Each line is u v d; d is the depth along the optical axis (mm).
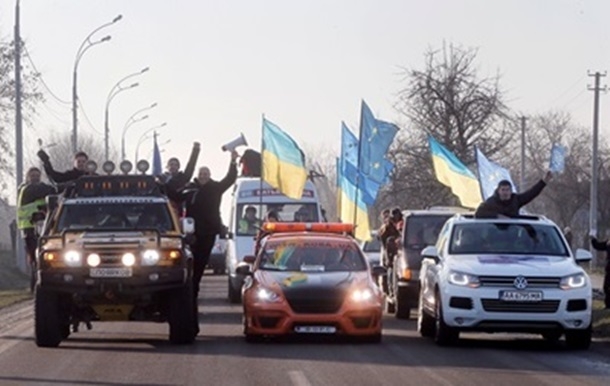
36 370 29891
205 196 39938
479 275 34062
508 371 29328
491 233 37094
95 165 43812
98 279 34000
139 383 27469
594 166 115250
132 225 36531
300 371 29109
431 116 94000
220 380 27781
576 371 29391
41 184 53062
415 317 47812
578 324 33875
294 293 35156
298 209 57781
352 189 55281
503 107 95688
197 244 39469
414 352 33438
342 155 55719
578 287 34000
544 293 33781
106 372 29391
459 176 53875
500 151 96562
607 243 49500
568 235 93312
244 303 35875
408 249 46875
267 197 57625
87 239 34438
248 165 61062
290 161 50969
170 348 34469
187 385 27078
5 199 109750
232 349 34031
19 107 77188
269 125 50844
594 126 115938
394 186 94438
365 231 54000
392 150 93812
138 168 41375
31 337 38188
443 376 28328
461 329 34312
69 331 38000
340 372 28984
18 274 77500
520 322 33812
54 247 34375
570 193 142000
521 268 34125
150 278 34062
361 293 35375
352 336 36188
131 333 39188
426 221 47875
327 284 35406
